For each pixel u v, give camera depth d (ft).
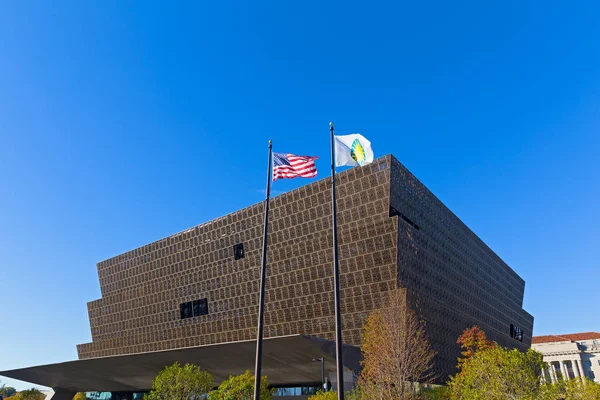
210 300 325.83
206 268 335.47
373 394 146.61
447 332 269.44
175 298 352.28
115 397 340.39
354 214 259.80
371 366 161.79
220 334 312.29
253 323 295.07
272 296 285.43
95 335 416.26
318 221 274.98
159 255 374.43
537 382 115.34
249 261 308.60
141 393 326.85
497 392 115.14
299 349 181.37
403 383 149.18
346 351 186.60
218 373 232.32
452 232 321.32
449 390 160.56
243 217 318.86
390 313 176.86
